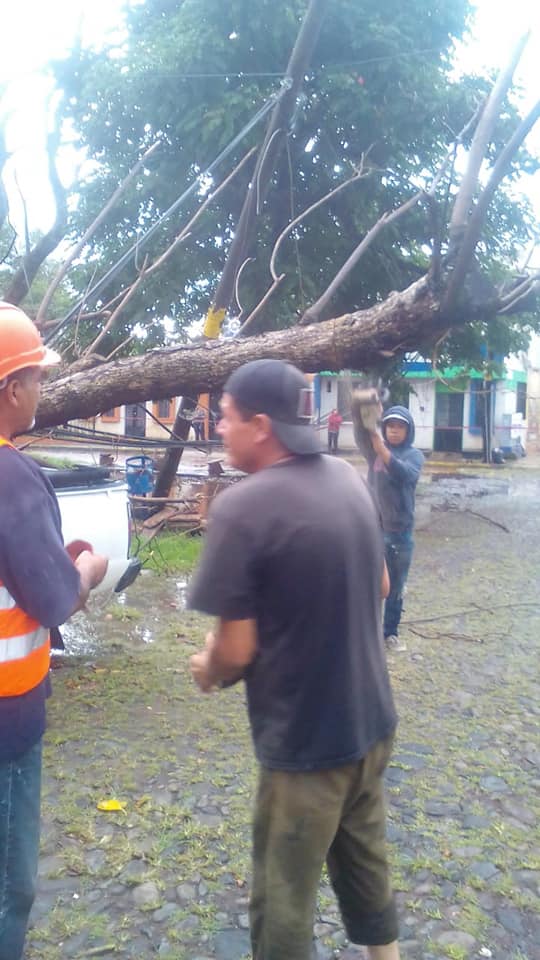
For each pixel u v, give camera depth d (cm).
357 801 236
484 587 870
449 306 503
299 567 206
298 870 217
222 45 1187
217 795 398
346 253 1310
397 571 610
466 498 1717
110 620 705
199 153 1201
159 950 289
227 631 207
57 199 689
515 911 314
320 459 224
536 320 1456
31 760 234
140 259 1287
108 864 338
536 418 3192
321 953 287
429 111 1252
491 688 553
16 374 227
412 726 486
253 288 1283
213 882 328
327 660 211
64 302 1360
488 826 373
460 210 507
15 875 233
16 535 212
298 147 1278
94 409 624
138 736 464
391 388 1401
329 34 1245
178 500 1111
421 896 321
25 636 223
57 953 286
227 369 585
